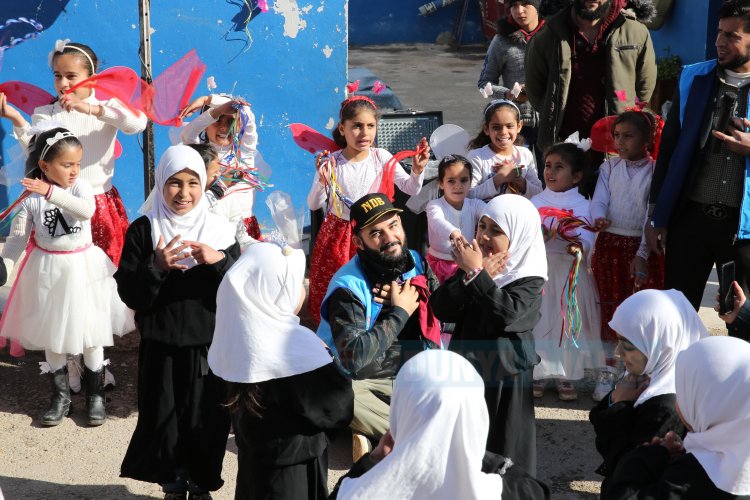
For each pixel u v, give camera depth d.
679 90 4.80
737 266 4.75
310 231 6.74
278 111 7.09
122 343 5.74
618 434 3.11
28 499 4.16
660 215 4.85
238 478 3.45
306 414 3.21
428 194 5.75
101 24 6.79
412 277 3.80
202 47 6.90
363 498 2.41
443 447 2.40
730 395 2.55
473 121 12.41
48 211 4.74
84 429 4.84
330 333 3.66
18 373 5.42
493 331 3.71
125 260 3.98
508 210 3.79
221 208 5.17
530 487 2.69
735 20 4.49
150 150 5.80
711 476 2.54
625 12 6.00
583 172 5.20
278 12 6.91
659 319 3.08
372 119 5.40
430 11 17.56
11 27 6.71
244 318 3.20
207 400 3.98
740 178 4.66
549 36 6.03
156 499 4.22
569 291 4.72
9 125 6.97
